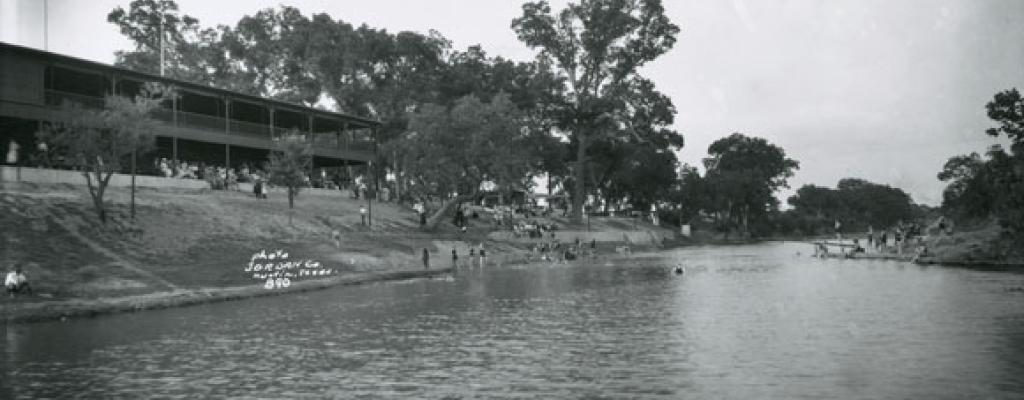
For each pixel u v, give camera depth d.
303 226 63.81
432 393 17.88
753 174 168.00
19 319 30.11
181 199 59.28
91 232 45.78
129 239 47.06
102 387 18.73
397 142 85.00
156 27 99.12
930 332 25.27
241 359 22.33
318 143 86.00
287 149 68.19
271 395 17.86
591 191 154.00
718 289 43.12
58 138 46.81
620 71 110.44
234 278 44.66
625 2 107.00
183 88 68.75
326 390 18.31
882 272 53.72
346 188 91.94
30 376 20.05
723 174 166.38
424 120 76.62
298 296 41.56
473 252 73.50
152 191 59.75
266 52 101.44
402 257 64.06
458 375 19.83
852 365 20.16
